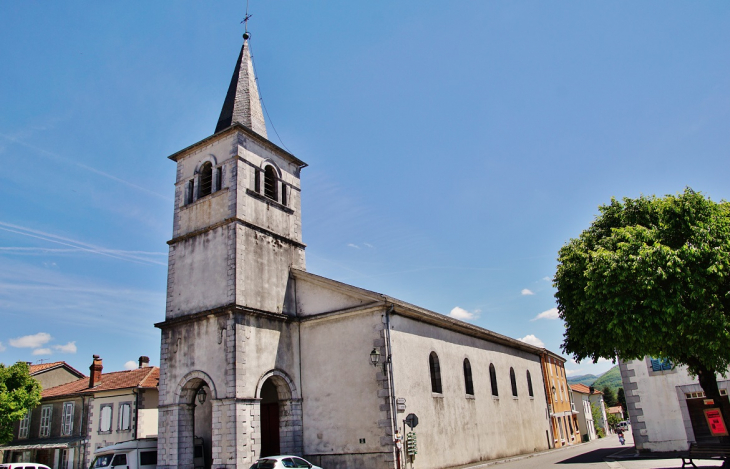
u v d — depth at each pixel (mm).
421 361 21828
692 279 14719
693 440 22266
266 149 23984
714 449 14570
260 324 20359
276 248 22625
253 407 19047
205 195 23016
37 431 35062
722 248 14805
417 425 20172
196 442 20953
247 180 22312
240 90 25312
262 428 21953
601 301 16125
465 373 25938
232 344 19078
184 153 24281
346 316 20875
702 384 16516
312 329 21672
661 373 23391
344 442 19469
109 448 21453
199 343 20188
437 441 21297
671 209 16344
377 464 18516
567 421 42500
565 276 18953
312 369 21141
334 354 20750
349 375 20109
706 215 15859
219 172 22844
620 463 20062
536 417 33938
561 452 31219
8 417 30859
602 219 19281
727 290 15062
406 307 20844
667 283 15078
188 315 20641
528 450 30859
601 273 16062
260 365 19828
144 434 29625
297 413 20672
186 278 21844
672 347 15781
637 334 15188
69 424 33406
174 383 20453
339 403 20031
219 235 21328
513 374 32406
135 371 33625
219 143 23141
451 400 23359
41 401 35438
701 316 14469
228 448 18094
